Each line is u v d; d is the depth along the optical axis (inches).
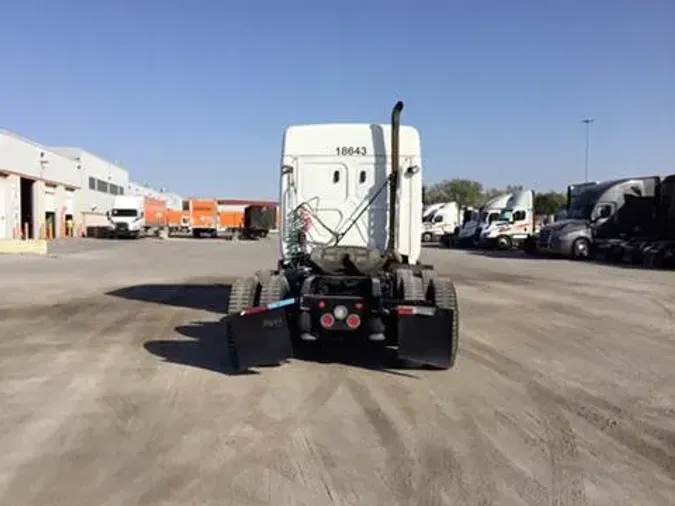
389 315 317.1
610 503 175.3
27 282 749.9
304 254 410.3
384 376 309.7
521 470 196.9
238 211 2819.9
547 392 285.7
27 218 2140.7
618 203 1307.8
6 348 372.5
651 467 200.7
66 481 186.5
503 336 424.5
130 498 175.5
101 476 190.1
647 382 305.9
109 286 716.0
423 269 366.3
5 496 176.7
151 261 1168.2
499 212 1813.5
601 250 1293.1
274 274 355.3
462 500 175.9
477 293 679.7
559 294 673.6
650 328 462.9
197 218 2760.8
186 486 183.5
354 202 420.8
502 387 293.1
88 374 311.0
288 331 311.9
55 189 2384.4
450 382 300.8
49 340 397.4
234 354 319.3
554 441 222.7
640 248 1138.7
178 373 313.3
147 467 196.9
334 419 244.1
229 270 962.7
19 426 234.5
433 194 4338.1
